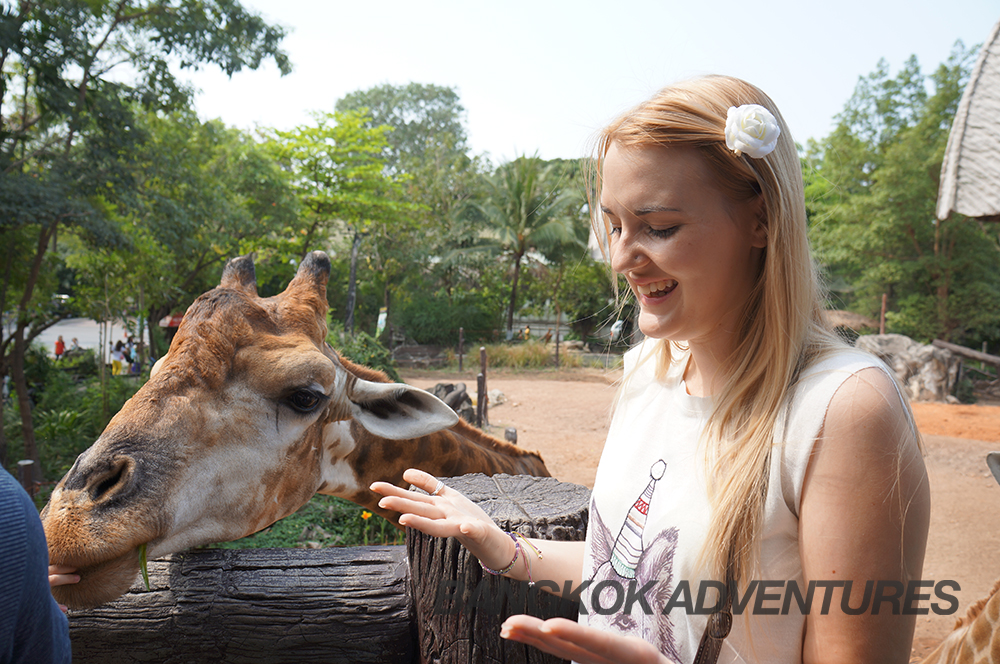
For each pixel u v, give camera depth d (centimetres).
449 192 3416
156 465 187
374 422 259
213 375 208
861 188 2248
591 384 1886
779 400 108
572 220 2778
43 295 1316
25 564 103
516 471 352
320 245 2647
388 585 217
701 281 113
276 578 214
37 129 1123
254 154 2086
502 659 176
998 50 519
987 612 149
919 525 100
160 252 1599
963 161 533
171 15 1082
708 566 111
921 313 2034
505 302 3038
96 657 208
